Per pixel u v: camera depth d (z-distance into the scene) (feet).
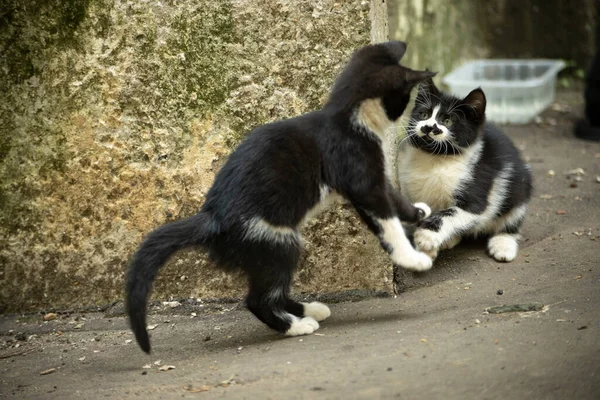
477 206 18.10
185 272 17.24
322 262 16.93
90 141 16.76
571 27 37.73
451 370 11.43
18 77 16.61
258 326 15.76
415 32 33.09
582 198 22.43
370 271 16.90
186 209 16.97
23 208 17.08
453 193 18.08
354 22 16.16
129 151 16.78
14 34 16.44
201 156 16.79
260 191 13.57
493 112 33.58
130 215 17.01
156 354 14.58
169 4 16.21
